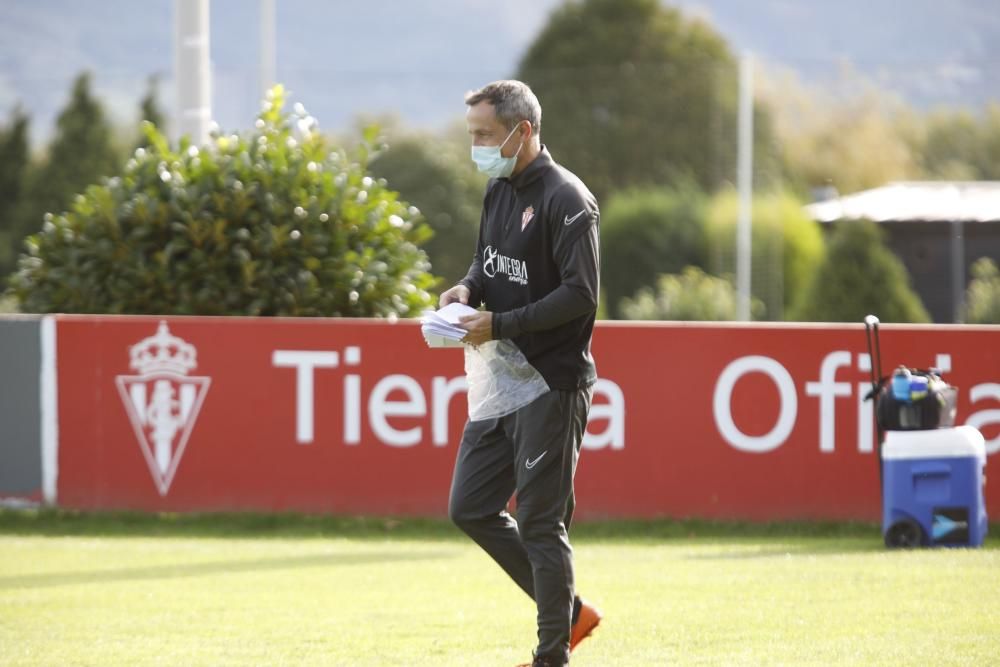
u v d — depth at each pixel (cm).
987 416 3259
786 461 3338
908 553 2886
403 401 3453
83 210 3909
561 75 18912
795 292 13112
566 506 1836
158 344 3516
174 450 3516
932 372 3048
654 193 15362
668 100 18450
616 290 14575
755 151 18012
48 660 2027
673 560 2875
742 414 3350
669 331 3362
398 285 3884
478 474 1841
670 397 3369
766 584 2552
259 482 3497
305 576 2745
